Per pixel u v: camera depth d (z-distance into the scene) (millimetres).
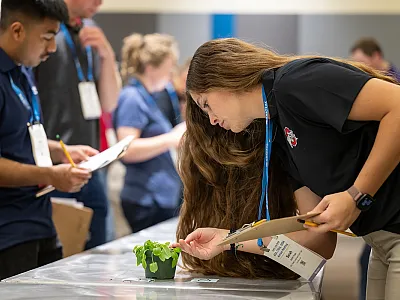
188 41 5387
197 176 2174
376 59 4645
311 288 1833
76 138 3371
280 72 1743
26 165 2525
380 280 2045
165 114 4324
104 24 5402
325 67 1683
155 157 4074
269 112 1785
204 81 1821
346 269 3996
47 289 1780
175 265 1958
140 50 4035
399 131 1589
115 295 1716
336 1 5258
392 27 5180
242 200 2119
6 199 2529
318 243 1945
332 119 1632
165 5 5426
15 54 2561
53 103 3299
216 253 1959
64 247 3143
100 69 3666
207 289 1805
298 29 5285
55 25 2617
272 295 1736
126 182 4113
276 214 2111
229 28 5359
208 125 2062
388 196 1718
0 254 2488
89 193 3559
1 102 2484
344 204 1612
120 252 2385
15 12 2523
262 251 1945
